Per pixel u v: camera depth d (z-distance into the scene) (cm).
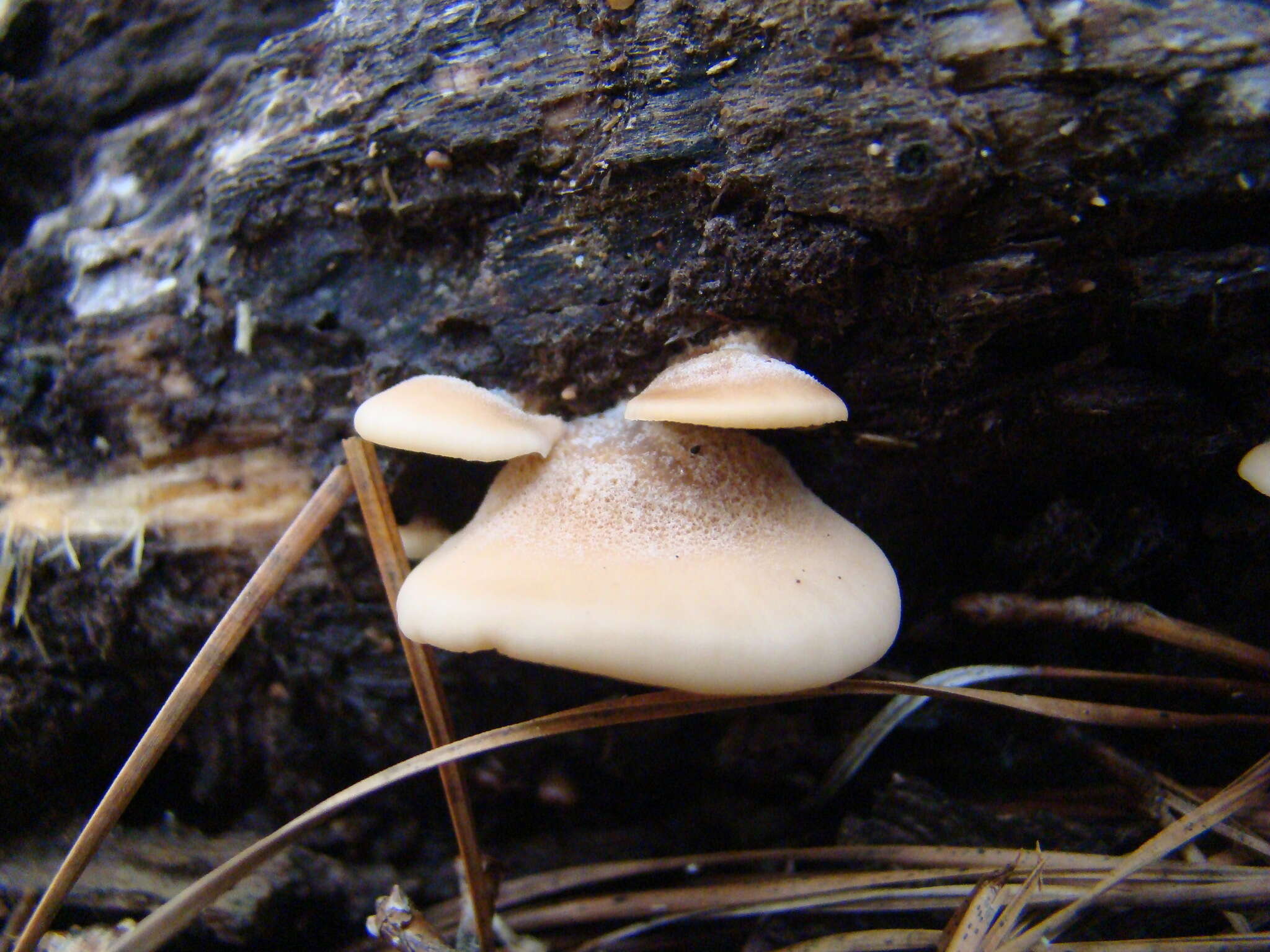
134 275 8
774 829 9
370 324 8
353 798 7
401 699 8
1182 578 8
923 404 7
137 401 8
